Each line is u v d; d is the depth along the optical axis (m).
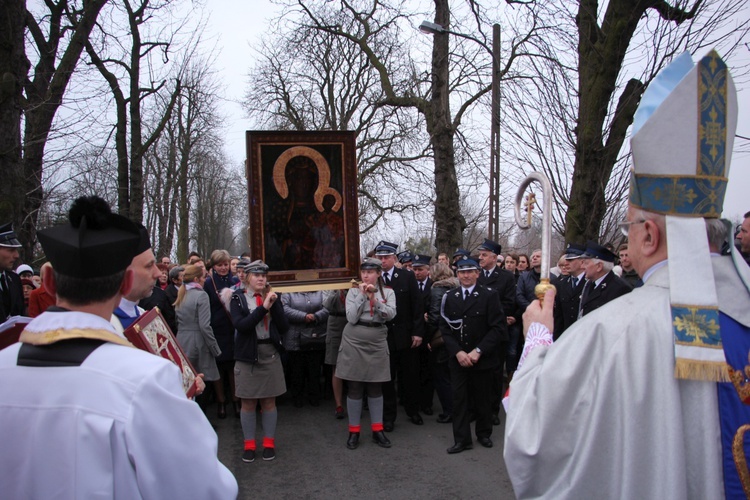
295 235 6.64
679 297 1.39
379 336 5.75
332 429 6.36
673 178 1.45
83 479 1.30
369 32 15.09
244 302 5.29
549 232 1.97
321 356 7.36
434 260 11.38
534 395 1.53
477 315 5.62
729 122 1.48
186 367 2.63
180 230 25.61
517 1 8.91
